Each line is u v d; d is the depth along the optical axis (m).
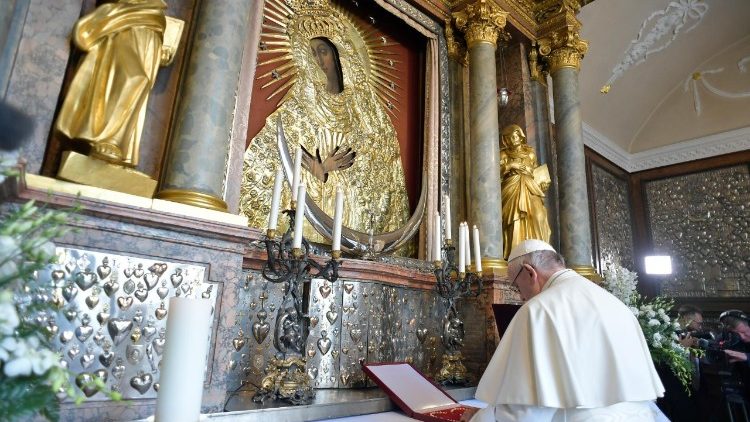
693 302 7.17
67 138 1.89
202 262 1.92
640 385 1.49
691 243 7.43
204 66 2.27
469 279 2.97
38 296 1.51
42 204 1.55
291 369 2.10
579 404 1.41
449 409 2.21
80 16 2.05
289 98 3.43
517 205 4.27
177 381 1.15
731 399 3.59
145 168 2.22
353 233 3.11
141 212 1.74
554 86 5.12
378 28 4.24
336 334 2.69
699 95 7.84
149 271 1.79
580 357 1.51
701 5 6.81
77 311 1.62
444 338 2.94
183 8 2.51
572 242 4.57
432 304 3.38
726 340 3.86
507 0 4.84
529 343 1.56
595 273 4.45
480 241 3.84
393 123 4.11
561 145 4.89
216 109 2.23
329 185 3.48
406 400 2.17
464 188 4.19
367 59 4.07
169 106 2.35
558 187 4.84
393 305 3.06
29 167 1.74
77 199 1.44
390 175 3.95
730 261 7.02
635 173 8.27
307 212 2.90
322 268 2.16
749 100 7.34
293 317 2.10
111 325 1.68
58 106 1.93
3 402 0.84
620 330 1.59
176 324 1.20
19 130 1.28
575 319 1.58
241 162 2.53
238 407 1.92
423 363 3.20
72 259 1.63
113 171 1.88
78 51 1.99
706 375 3.74
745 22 7.29
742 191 7.14
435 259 2.85
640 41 7.05
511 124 4.87
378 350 2.87
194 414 1.16
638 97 7.89
